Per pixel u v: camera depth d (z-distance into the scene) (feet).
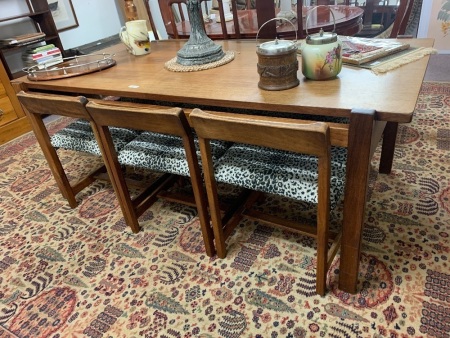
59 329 3.97
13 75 9.80
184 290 4.28
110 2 13.42
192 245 4.95
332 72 3.64
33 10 10.32
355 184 3.21
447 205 5.07
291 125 2.90
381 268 4.22
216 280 4.37
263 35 6.31
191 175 4.06
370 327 3.61
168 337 3.77
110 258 4.88
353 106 3.02
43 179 6.98
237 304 4.04
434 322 3.58
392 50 4.19
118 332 3.88
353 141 2.98
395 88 3.30
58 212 5.95
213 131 3.39
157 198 5.72
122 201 5.01
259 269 4.45
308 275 4.29
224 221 4.75
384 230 4.75
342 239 3.62
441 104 7.99
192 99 3.80
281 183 3.63
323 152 2.93
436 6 10.39
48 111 4.71
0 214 6.03
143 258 4.82
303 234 4.46
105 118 4.06
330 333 3.62
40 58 9.91
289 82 3.60
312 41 3.55
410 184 5.59
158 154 4.48
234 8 6.48
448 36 10.68
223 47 5.66
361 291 3.99
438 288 3.90
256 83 3.93
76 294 4.38
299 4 6.00
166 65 4.96
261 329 3.75
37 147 8.36
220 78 4.24
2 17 9.91
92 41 13.02
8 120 8.91
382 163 5.80
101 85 4.55
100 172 6.44
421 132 6.98
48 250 5.13
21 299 4.38
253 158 4.00
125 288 4.40
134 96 4.20
